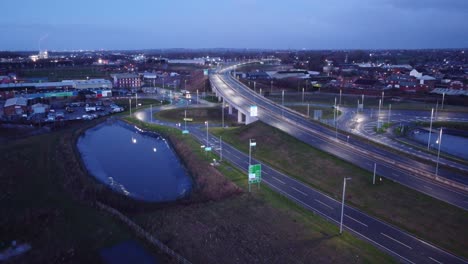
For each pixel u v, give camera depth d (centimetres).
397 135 11075
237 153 9375
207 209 6175
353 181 7012
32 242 5222
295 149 9025
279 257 4700
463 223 5322
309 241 5053
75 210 6169
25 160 8956
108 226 5606
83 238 5278
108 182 8000
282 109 13538
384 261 4541
